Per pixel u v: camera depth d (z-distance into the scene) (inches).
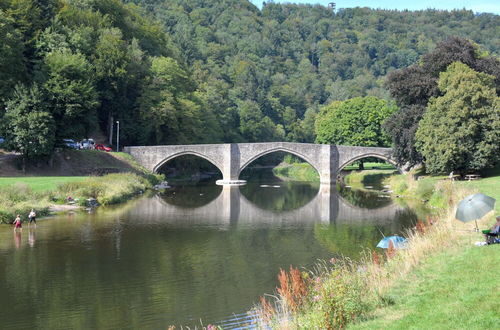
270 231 1823.3
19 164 2800.2
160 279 1229.7
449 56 2869.1
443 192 2237.9
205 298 1102.4
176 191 3095.5
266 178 4515.3
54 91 2751.0
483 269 812.6
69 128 2861.7
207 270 1309.1
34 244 1526.8
